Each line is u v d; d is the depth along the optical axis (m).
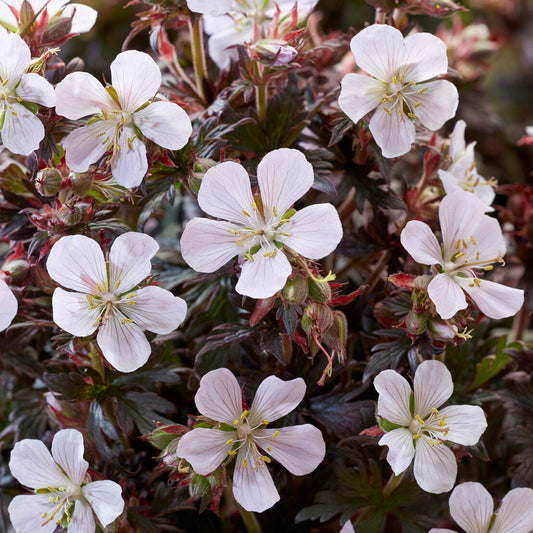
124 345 0.41
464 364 0.45
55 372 0.46
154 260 0.46
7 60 0.40
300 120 0.44
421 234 0.41
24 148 0.41
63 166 0.42
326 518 0.43
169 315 0.40
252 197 0.40
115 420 0.44
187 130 0.40
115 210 0.43
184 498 0.43
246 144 0.44
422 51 0.41
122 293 0.40
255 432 0.41
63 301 0.40
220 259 0.40
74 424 0.44
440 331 0.41
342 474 0.43
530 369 0.45
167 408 0.43
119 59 0.40
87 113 0.41
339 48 0.47
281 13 0.43
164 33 0.46
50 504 0.41
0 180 0.45
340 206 0.48
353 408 0.43
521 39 0.77
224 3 0.42
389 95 0.42
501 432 0.46
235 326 0.43
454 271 0.41
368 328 0.45
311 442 0.41
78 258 0.40
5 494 0.47
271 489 0.41
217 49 0.46
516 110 0.75
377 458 0.44
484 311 0.41
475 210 0.41
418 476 0.41
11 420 0.46
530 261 0.49
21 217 0.44
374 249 0.45
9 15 0.42
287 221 0.40
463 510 0.41
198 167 0.41
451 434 0.41
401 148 0.42
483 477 0.46
